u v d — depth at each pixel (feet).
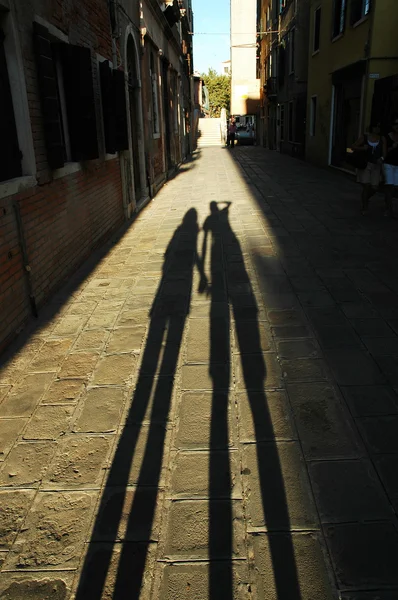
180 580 6.67
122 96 26.45
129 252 22.39
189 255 21.48
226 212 30.68
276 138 92.22
